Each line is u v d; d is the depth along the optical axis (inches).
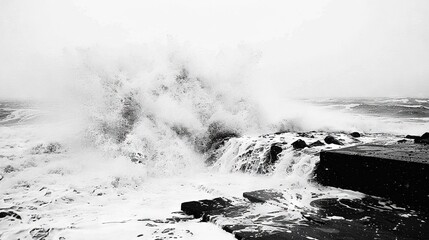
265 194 126.3
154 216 111.0
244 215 102.7
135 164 188.1
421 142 166.7
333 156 136.3
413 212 103.5
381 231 86.7
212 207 112.0
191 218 107.1
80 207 126.4
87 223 103.0
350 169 130.4
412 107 856.9
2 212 114.8
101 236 90.7
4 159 207.6
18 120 629.9
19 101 1501.0
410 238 81.6
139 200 137.1
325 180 140.6
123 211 119.5
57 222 105.7
